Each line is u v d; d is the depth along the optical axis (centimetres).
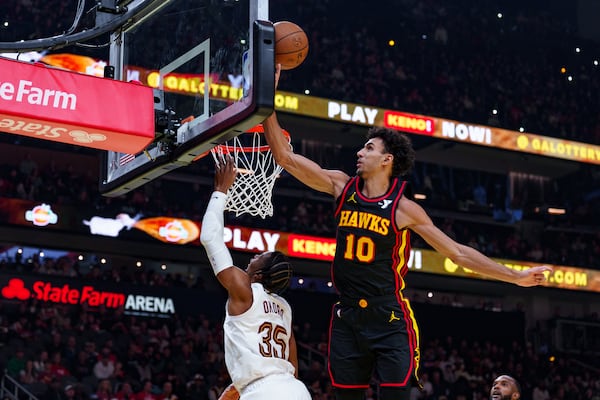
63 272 2248
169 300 2270
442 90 2984
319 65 2831
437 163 2948
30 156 2595
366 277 449
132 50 705
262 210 644
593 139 3102
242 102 550
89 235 2222
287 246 2400
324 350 2356
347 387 450
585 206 3053
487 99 3027
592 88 3288
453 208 2809
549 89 3192
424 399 2208
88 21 728
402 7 3238
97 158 2664
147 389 1861
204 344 2186
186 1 649
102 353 1962
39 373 1800
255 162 653
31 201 2178
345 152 2861
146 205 2370
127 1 712
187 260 2553
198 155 620
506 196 3089
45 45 699
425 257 2547
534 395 2466
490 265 455
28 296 2097
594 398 2534
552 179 3098
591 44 3394
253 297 457
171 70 648
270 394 446
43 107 573
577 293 2861
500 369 2505
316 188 494
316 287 2842
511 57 3241
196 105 608
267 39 536
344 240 457
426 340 2542
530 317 2941
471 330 2606
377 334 446
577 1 3606
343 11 3139
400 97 2883
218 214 464
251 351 452
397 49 3061
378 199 455
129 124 598
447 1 3350
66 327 2034
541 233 2984
